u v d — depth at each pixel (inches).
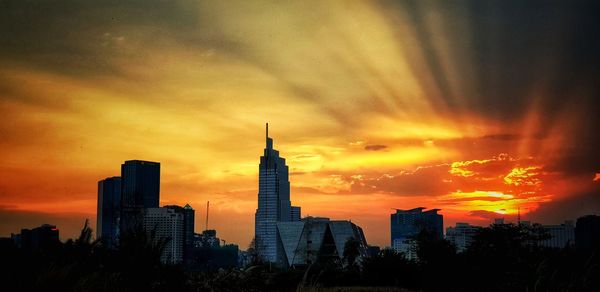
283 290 2050.9
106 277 847.7
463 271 2321.6
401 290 2401.6
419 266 2785.4
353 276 2878.9
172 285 1032.8
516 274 1592.0
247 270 1331.2
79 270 827.4
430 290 2534.5
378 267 2864.2
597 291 1151.0
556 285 1234.0
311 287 1074.7
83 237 911.7
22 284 725.9
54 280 745.0
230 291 1232.8
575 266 1247.5
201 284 1162.6
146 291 965.8
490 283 1966.0
